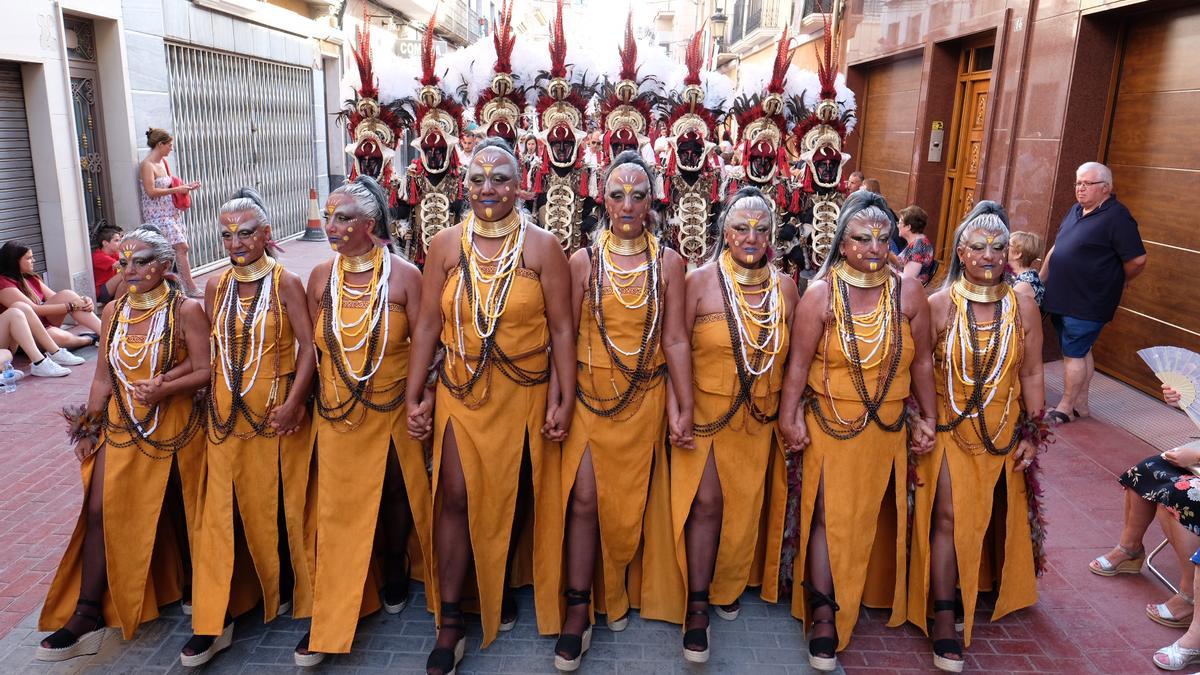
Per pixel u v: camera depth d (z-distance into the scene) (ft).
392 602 10.66
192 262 32.55
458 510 9.46
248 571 10.40
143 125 27.86
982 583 11.00
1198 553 9.59
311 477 10.16
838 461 9.70
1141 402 18.33
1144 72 18.92
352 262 9.49
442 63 12.44
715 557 10.16
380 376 9.58
